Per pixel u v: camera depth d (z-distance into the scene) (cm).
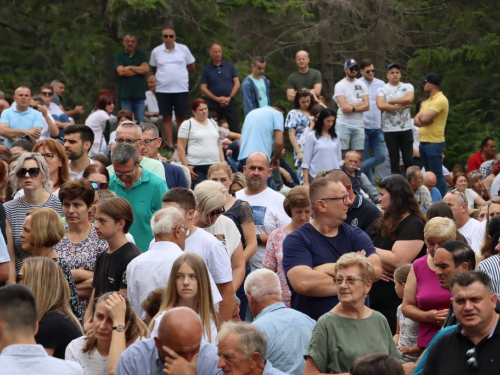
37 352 1014
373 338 1252
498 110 5372
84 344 1262
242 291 1848
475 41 5291
